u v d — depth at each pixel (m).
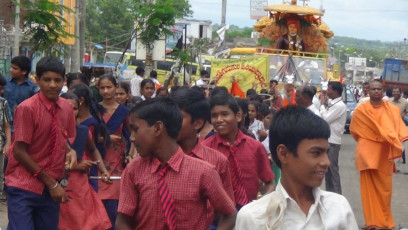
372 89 9.62
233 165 6.11
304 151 3.53
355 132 9.87
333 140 10.88
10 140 9.94
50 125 6.22
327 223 3.54
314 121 3.53
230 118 6.09
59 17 11.95
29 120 6.12
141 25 16.36
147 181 4.39
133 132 4.50
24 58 9.97
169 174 4.40
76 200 7.02
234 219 4.56
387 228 9.78
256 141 6.27
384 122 9.51
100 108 8.07
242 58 20.20
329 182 11.00
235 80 18.56
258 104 9.95
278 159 3.65
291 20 27.50
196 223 4.43
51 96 6.21
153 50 17.41
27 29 12.43
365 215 9.84
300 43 27.48
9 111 9.90
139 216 4.46
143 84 11.71
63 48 12.35
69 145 6.92
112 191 7.94
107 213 7.91
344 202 3.62
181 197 4.38
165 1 16.38
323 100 14.52
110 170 7.99
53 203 6.36
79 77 10.27
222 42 42.25
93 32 56.41
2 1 20.39
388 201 9.79
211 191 4.42
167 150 4.42
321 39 27.53
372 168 9.59
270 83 18.42
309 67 25.50
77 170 7.06
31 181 6.18
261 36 27.75
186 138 5.23
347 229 3.58
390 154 9.63
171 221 4.33
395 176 15.65
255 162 6.21
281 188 3.60
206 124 6.57
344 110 10.88
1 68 17.23
